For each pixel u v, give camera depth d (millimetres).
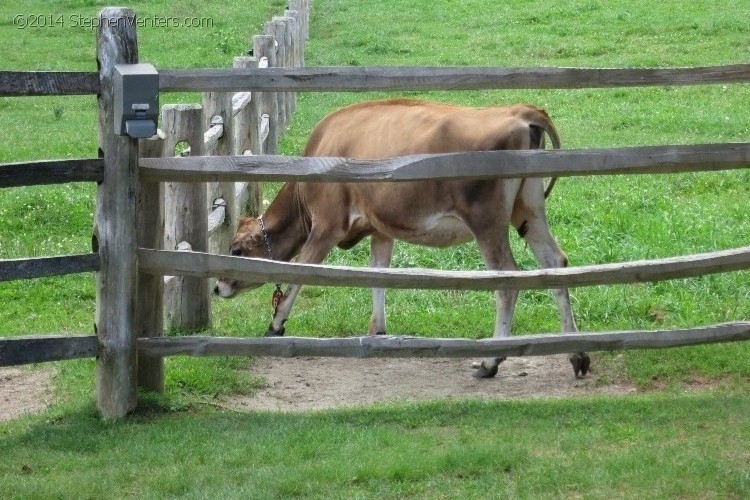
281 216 9195
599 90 18859
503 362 8570
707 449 5891
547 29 23375
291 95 18266
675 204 12414
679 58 20016
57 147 15891
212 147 10609
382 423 6707
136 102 6246
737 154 6617
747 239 10805
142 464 6047
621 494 5398
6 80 6383
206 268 6742
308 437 6352
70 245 11438
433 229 8109
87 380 7969
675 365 7922
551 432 6309
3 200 12820
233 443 6289
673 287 9711
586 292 9680
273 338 6785
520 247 11047
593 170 6574
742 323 7004
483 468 5781
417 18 25875
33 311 9922
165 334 9258
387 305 9883
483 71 6578
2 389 7992
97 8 27469
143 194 6949
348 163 6535
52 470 6039
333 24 25891
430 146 7965
